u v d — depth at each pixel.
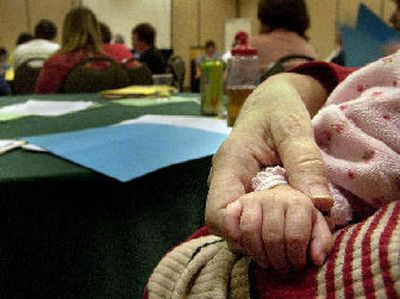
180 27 9.47
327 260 0.32
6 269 0.73
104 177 0.74
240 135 0.44
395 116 0.40
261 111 0.47
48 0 8.30
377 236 0.30
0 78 3.99
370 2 5.84
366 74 0.47
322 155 0.42
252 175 0.41
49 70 2.31
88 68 2.27
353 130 0.41
